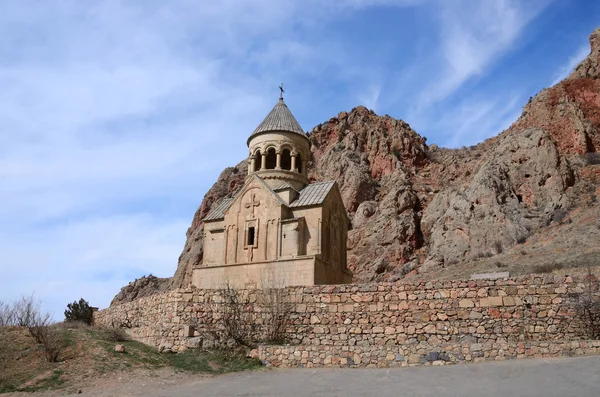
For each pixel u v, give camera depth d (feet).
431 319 73.67
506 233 186.09
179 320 82.58
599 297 68.03
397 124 305.53
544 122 234.99
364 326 76.33
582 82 244.63
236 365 71.10
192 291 84.33
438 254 201.26
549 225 179.11
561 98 237.25
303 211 119.44
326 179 278.05
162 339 80.33
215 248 126.93
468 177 240.94
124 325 95.71
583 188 191.01
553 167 197.57
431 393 50.75
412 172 277.23
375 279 208.13
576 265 126.93
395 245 221.87
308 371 66.74
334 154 289.12
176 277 289.33
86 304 114.93
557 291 69.87
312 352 70.18
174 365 70.33
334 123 329.52
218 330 80.64
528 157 206.90
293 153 137.49
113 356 70.33
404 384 55.36
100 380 61.46
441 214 223.30
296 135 140.05
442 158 291.79
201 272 121.70
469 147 308.81
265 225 118.73
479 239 192.24
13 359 67.41
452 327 72.43
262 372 67.56
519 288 71.46
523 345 62.95
